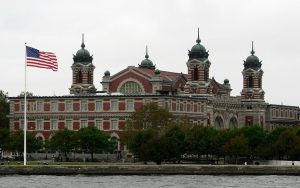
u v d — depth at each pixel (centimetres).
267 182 18362
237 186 17325
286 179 19325
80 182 18325
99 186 17350
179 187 17062
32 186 17362
